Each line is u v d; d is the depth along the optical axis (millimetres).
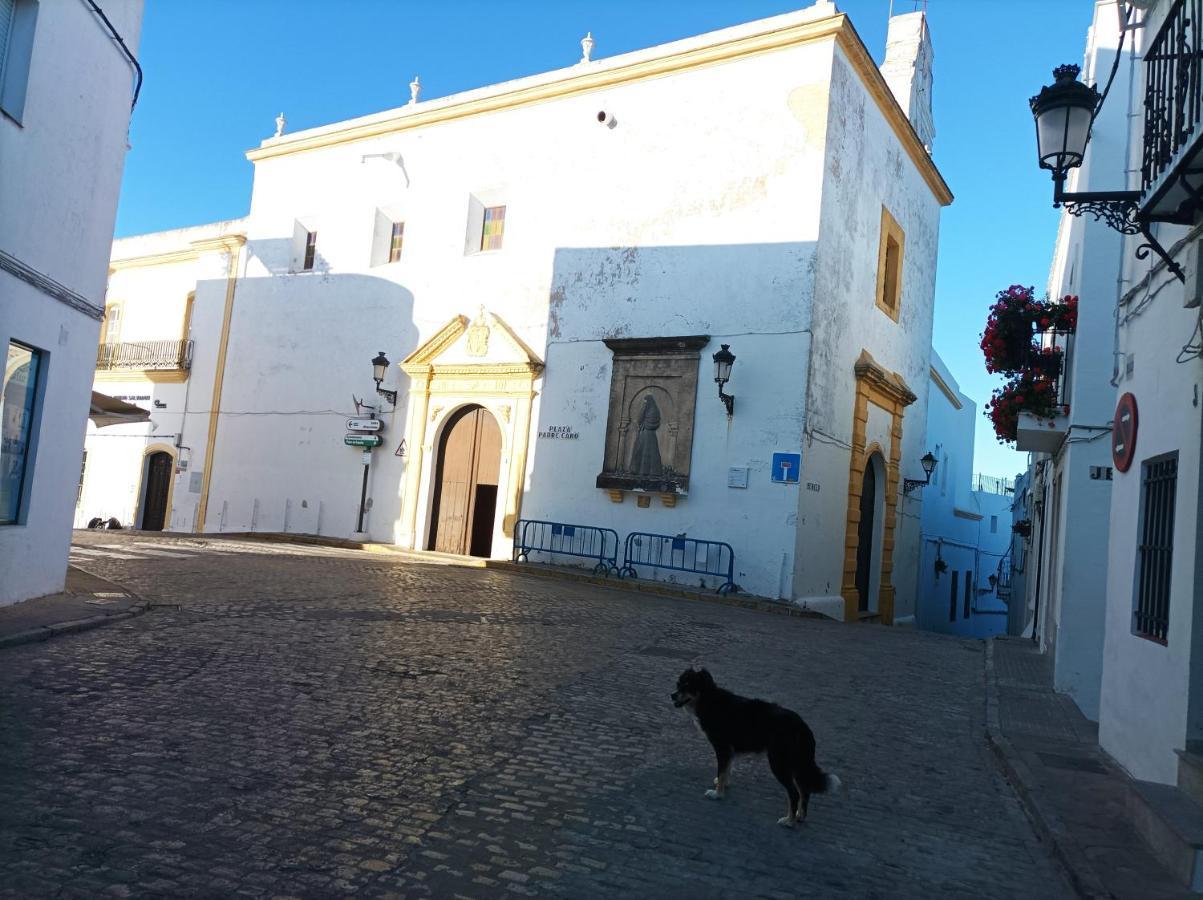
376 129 22750
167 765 4953
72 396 9859
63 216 9359
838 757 6422
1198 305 5203
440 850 4203
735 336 16969
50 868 3623
